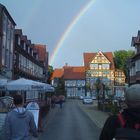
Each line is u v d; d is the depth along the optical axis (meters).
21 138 7.70
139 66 60.19
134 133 3.24
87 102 85.00
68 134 22.02
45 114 36.78
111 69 122.75
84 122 32.19
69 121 33.25
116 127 3.47
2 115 12.22
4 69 43.66
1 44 41.28
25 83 22.50
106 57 123.81
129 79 71.19
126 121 3.41
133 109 3.40
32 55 77.19
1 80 23.34
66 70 141.75
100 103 57.41
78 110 56.03
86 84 124.12
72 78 138.75
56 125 28.66
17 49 55.81
